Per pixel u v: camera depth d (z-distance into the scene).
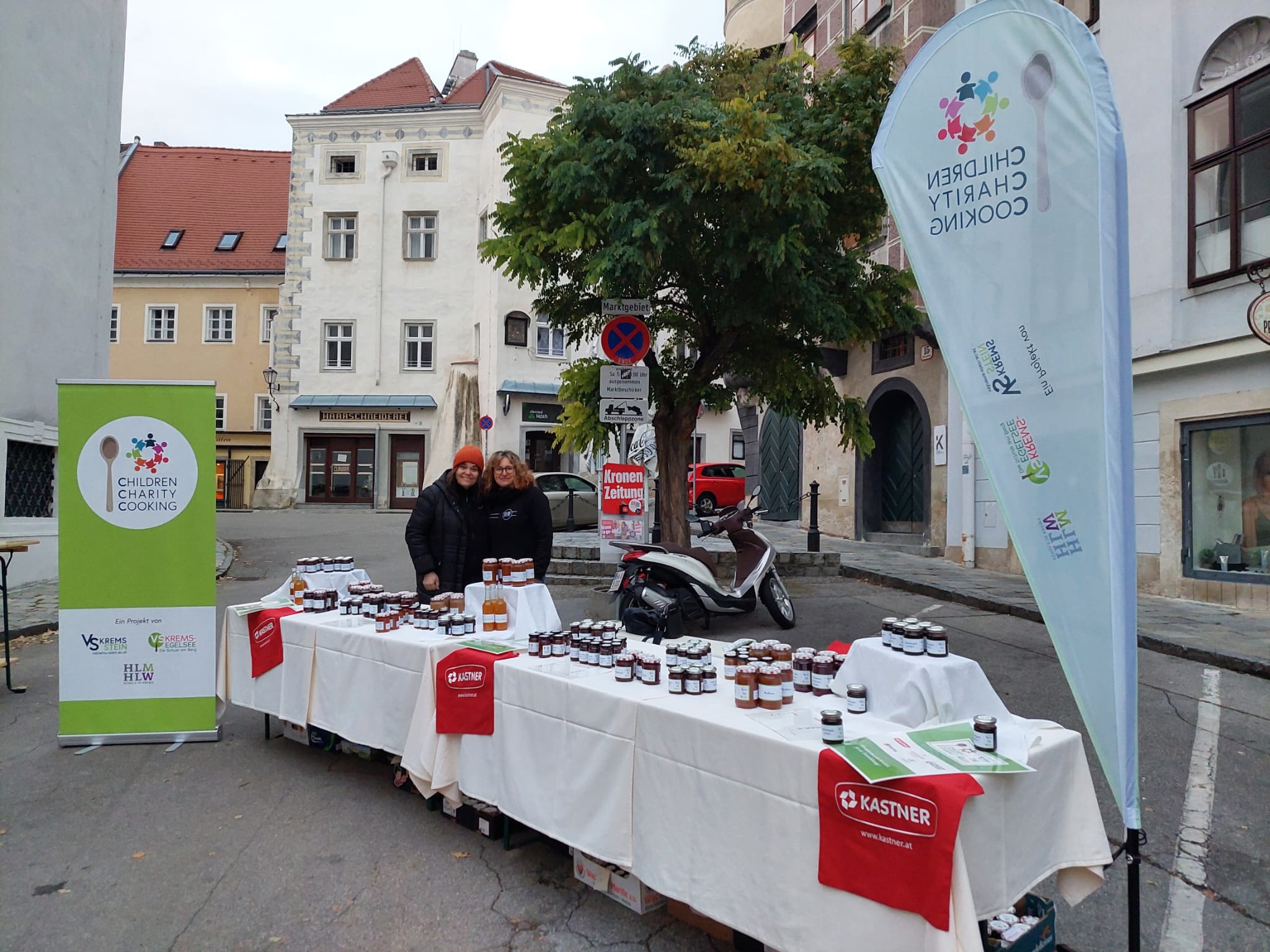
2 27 11.46
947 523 13.94
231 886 3.52
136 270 34.34
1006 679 6.77
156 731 5.36
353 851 3.83
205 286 34.50
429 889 3.48
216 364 34.50
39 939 3.13
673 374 10.16
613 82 7.89
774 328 9.35
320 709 4.80
